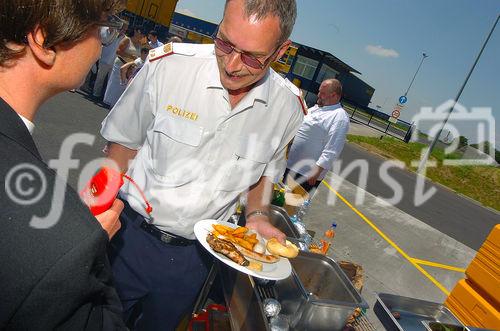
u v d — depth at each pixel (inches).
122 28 28.6
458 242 281.0
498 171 697.0
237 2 49.4
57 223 21.1
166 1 541.6
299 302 69.8
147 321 71.4
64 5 22.6
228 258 60.0
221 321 90.7
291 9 51.1
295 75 741.3
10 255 19.4
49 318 20.9
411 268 196.5
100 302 27.4
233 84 55.4
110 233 32.8
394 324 73.1
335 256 180.7
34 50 23.2
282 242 69.0
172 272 67.1
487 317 96.6
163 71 59.7
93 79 321.1
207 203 64.9
